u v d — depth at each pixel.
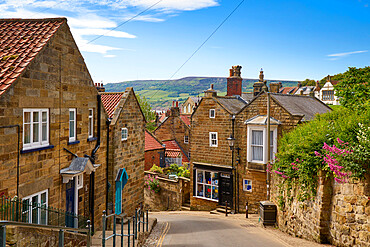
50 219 10.55
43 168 10.25
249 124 20.72
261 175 20.81
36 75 9.89
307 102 24.28
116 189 16.42
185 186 25.17
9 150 8.73
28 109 9.59
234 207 22.09
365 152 9.11
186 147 42.06
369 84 14.65
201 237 13.38
